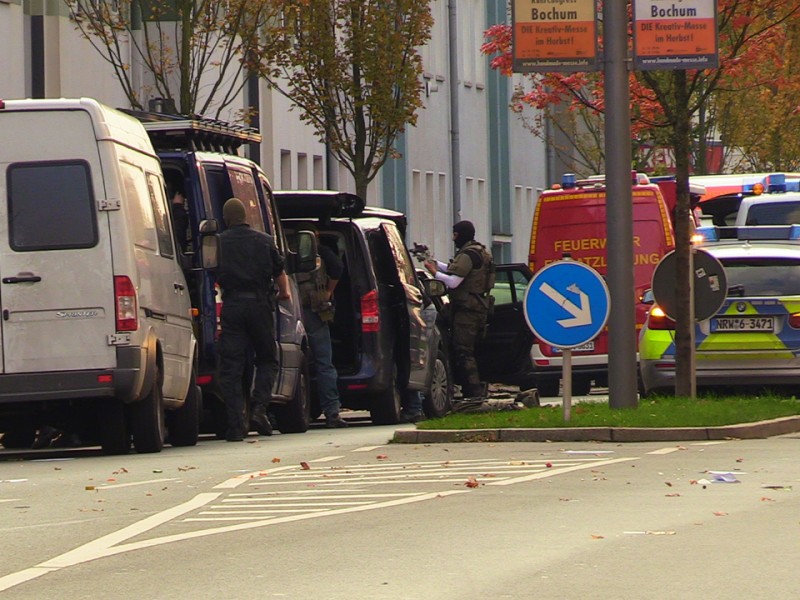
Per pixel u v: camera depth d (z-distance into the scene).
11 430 54.25
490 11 161.38
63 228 44.31
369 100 86.62
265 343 51.50
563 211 77.69
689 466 38.50
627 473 37.09
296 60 85.69
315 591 22.70
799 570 24.27
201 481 36.88
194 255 51.88
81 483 37.19
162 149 52.25
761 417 48.97
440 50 146.25
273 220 57.47
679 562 24.94
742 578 23.61
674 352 58.44
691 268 54.72
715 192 101.06
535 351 77.62
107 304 44.28
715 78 58.31
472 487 34.56
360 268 60.94
